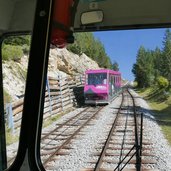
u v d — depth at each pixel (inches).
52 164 402.0
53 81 669.3
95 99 1085.8
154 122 755.4
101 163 401.4
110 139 547.8
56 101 759.1
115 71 1294.3
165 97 1125.7
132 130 644.1
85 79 1103.0
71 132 613.6
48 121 662.5
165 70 457.7
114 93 1270.9
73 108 949.2
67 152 458.0
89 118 796.0
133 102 1167.0
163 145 510.6
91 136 585.0
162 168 390.3
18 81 703.1
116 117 806.5
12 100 638.5
